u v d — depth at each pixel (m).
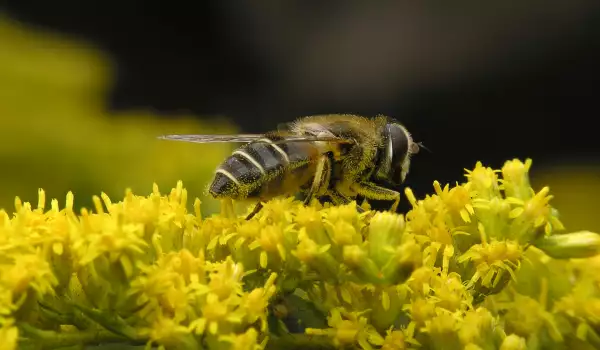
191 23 0.34
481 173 0.10
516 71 0.31
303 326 0.10
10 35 0.19
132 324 0.10
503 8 0.31
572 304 0.10
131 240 0.10
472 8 0.31
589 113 0.31
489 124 0.32
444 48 0.32
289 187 0.11
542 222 0.10
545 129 0.32
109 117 0.19
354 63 0.33
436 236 0.10
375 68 0.33
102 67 0.20
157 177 0.15
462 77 0.32
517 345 0.10
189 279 0.10
